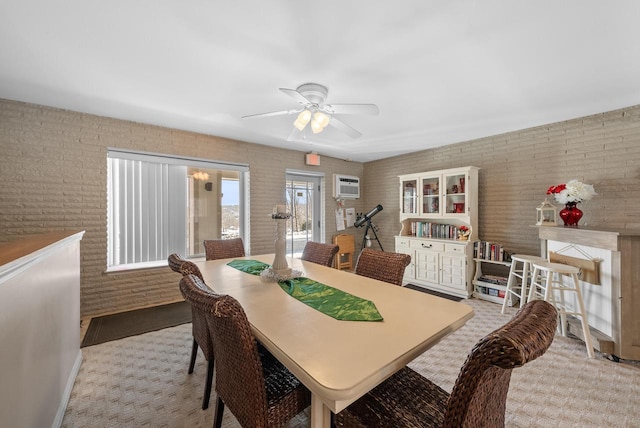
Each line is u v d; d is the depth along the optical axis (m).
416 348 0.98
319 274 2.04
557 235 2.60
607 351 2.05
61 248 1.54
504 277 3.49
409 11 1.40
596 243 2.17
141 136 3.15
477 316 2.91
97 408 1.57
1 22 1.47
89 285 2.88
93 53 1.77
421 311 1.31
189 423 1.47
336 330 1.11
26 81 2.15
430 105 2.62
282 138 3.82
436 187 4.01
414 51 1.75
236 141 3.89
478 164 3.79
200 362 2.05
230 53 1.77
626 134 2.65
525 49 1.73
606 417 1.51
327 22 1.48
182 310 3.07
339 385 0.76
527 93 2.36
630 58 1.83
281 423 1.08
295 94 1.92
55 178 2.70
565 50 1.74
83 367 1.97
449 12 1.41
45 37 1.61
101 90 2.30
